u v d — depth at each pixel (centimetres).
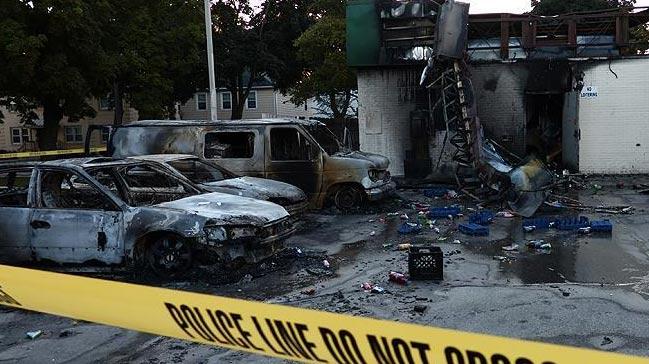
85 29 2420
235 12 3894
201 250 636
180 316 260
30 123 3531
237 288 616
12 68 2320
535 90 1496
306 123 1143
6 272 309
